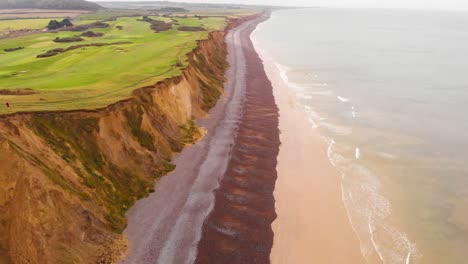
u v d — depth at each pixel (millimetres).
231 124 42625
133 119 31281
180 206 26031
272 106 51062
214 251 22156
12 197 18328
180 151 34031
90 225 21141
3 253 16969
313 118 46906
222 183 29641
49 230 18859
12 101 27672
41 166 20797
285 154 36188
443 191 29578
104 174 25734
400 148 37781
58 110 26438
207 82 52719
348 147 38062
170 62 49031
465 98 56125
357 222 25719
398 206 27594
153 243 22109
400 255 22531
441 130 42750
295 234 24312
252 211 26453
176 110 38656
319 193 29281
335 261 22047
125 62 49906
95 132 27281
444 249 23000
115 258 20562
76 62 51500
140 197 26359
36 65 51562
